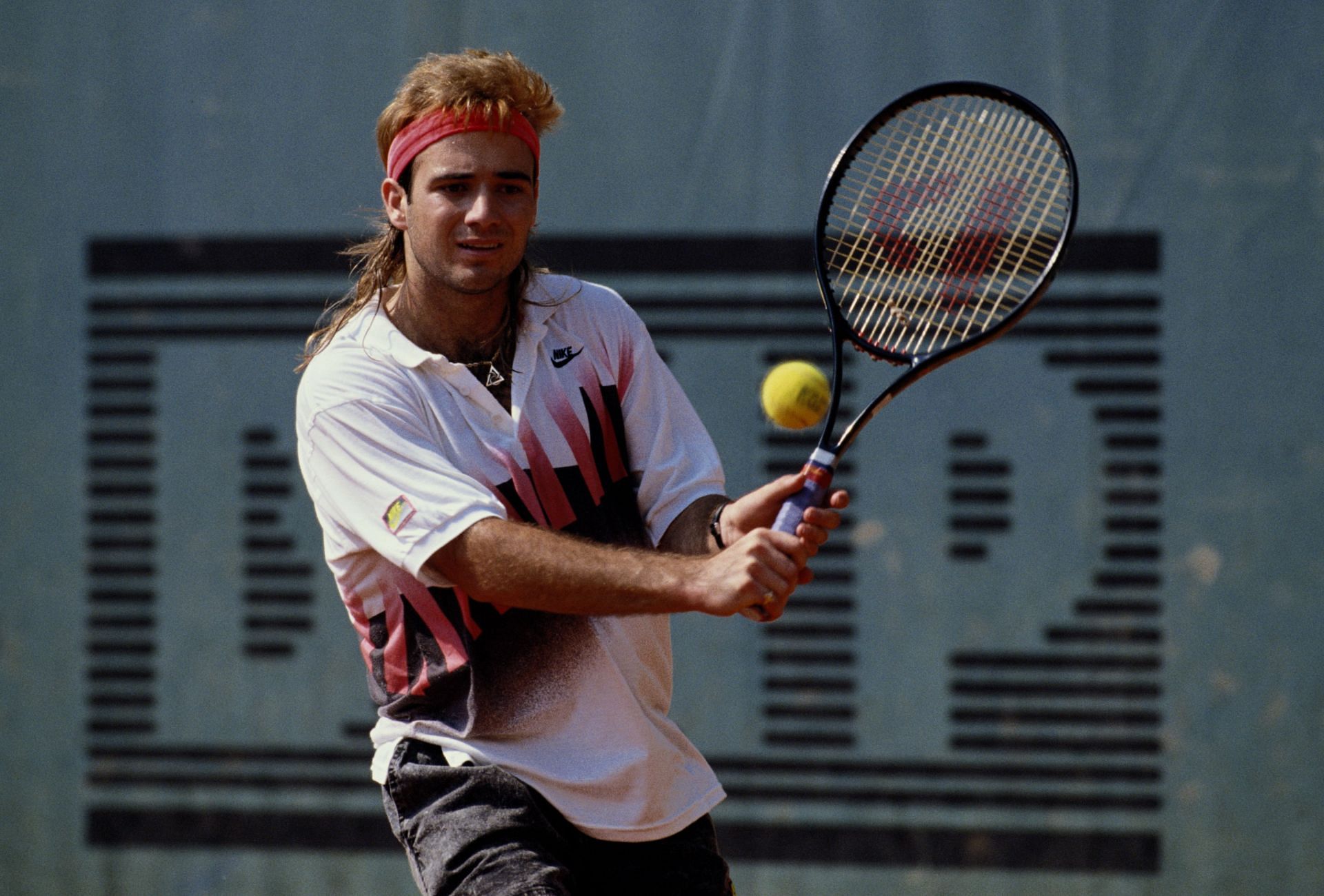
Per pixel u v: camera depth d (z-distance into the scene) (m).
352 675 16.77
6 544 16.97
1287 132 15.63
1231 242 15.73
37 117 16.94
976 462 16.03
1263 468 15.71
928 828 16.12
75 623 16.95
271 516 16.83
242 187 16.81
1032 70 15.89
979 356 16.03
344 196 16.72
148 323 16.91
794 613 16.30
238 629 16.83
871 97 16.08
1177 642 15.82
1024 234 15.58
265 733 16.83
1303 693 15.66
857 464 16.20
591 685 8.31
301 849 16.75
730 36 16.28
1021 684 16.02
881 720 16.17
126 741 16.92
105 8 16.86
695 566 7.34
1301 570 15.67
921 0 15.99
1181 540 15.83
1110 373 15.87
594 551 7.47
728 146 16.30
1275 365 15.68
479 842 7.99
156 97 16.88
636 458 8.78
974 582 16.08
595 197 16.44
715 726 16.36
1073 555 15.95
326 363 8.27
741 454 16.25
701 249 16.33
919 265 9.62
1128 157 15.80
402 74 16.64
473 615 8.23
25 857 16.95
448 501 7.77
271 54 16.77
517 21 16.50
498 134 8.08
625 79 16.41
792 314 16.23
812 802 16.25
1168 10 15.74
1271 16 15.63
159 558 16.91
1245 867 15.71
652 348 8.91
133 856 16.89
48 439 16.95
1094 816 15.92
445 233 8.06
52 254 16.95
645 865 8.50
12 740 16.97
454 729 8.33
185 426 16.89
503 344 8.48
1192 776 15.80
